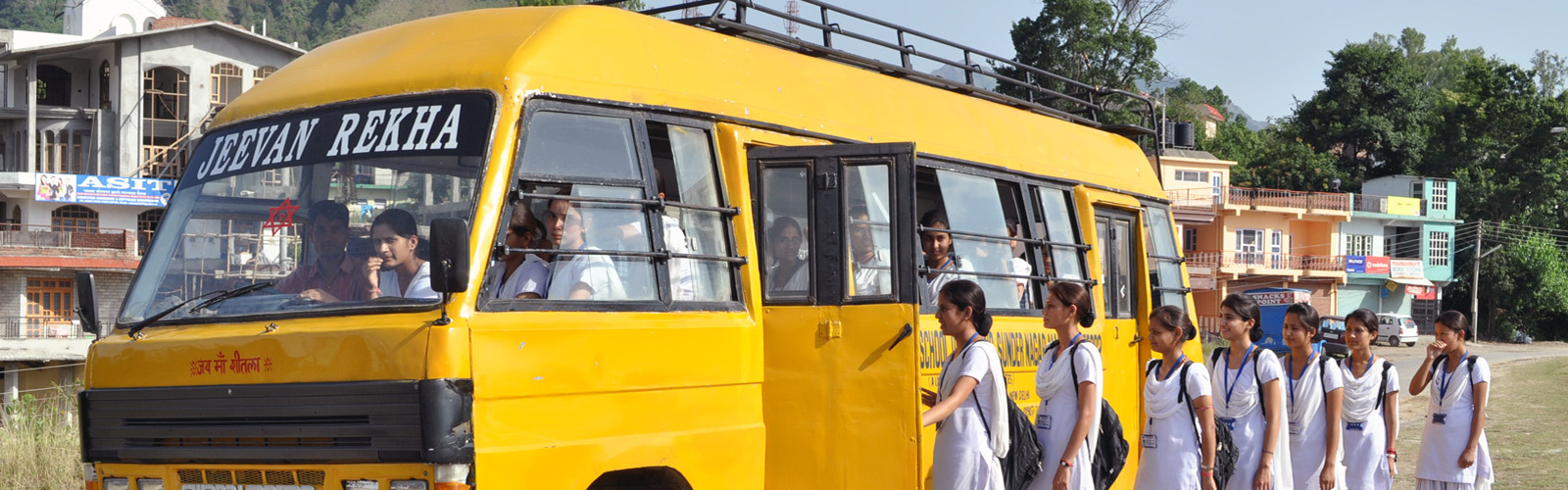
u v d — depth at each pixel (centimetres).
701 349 554
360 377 460
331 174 522
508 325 470
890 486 561
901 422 559
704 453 554
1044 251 823
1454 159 6144
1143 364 959
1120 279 948
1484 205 5994
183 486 504
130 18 5059
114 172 3888
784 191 600
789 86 653
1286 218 5406
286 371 477
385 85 530
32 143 3847
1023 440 584
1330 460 730
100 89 3988
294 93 558
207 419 496
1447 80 8969
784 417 588
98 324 574
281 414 475
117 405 523
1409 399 2283
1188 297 1055
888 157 575
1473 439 795
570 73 529
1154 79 4806
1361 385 782
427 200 497
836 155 587
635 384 521
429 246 461
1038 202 835
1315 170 6106
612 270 524
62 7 5081
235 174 549
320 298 501
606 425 507
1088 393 582
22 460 1025
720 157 593
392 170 509
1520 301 5722
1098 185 925
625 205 536
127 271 3503
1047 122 917
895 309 565
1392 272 5516
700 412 554
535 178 502
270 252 525
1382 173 6353
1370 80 6412
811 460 580
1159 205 1039
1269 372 662
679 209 562
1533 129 5944
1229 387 670
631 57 564
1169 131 5284
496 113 498
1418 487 825
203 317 518
